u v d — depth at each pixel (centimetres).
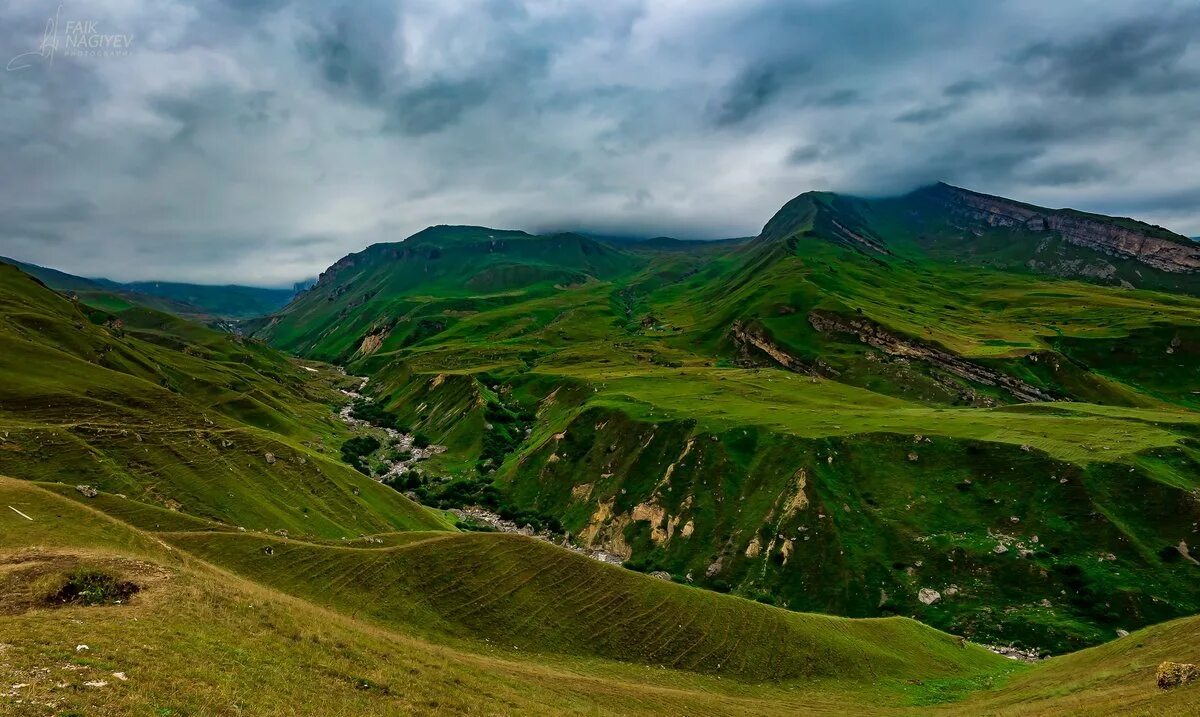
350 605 6269
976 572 10906
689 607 7788
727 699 5888
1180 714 2928
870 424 15275
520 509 17125
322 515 12231
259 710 2694
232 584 4375
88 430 11769
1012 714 4278
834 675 7138
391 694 3412
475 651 6084
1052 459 12206
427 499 17525
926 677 7425
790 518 13100
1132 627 9250
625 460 16988
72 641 2775
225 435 13425
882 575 11469
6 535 5134
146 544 5606
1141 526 10681
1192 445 12500
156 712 2372
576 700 4575
